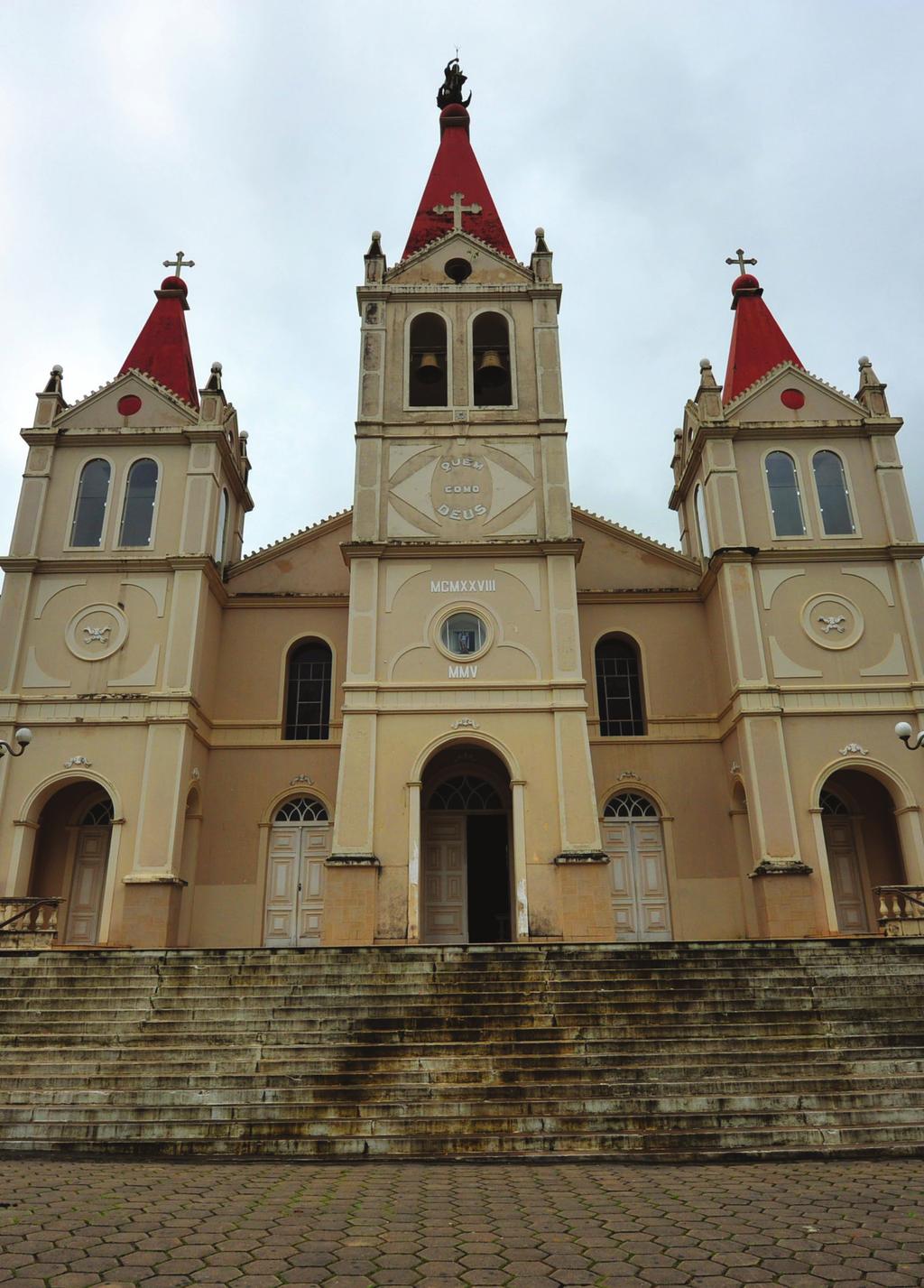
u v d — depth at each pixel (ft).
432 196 88.63
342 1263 20.79
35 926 59.11
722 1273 20.08
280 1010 44.65
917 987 46.34
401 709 67.36
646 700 76.23
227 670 76.84
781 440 76.74
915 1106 36.14
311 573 80.38
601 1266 20.54
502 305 80.53
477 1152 33.58
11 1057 41.50
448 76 97.19
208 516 74.33
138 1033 43.04
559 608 69.87
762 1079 37.83
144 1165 32.50
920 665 69.67
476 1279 19.72
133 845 65.51
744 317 86.22
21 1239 22.57
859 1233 22.94
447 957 49.21
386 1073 38.58
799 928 63.10
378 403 76.54
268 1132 35.09
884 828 71.56
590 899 61.98
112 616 71.56
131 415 77.66
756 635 70.59
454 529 72.90
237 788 73.46
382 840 64.23
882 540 73.51
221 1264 20.71
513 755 66.33
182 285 87.97
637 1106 35.91
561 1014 43.65
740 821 71.36
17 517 73.82
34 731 68.23
